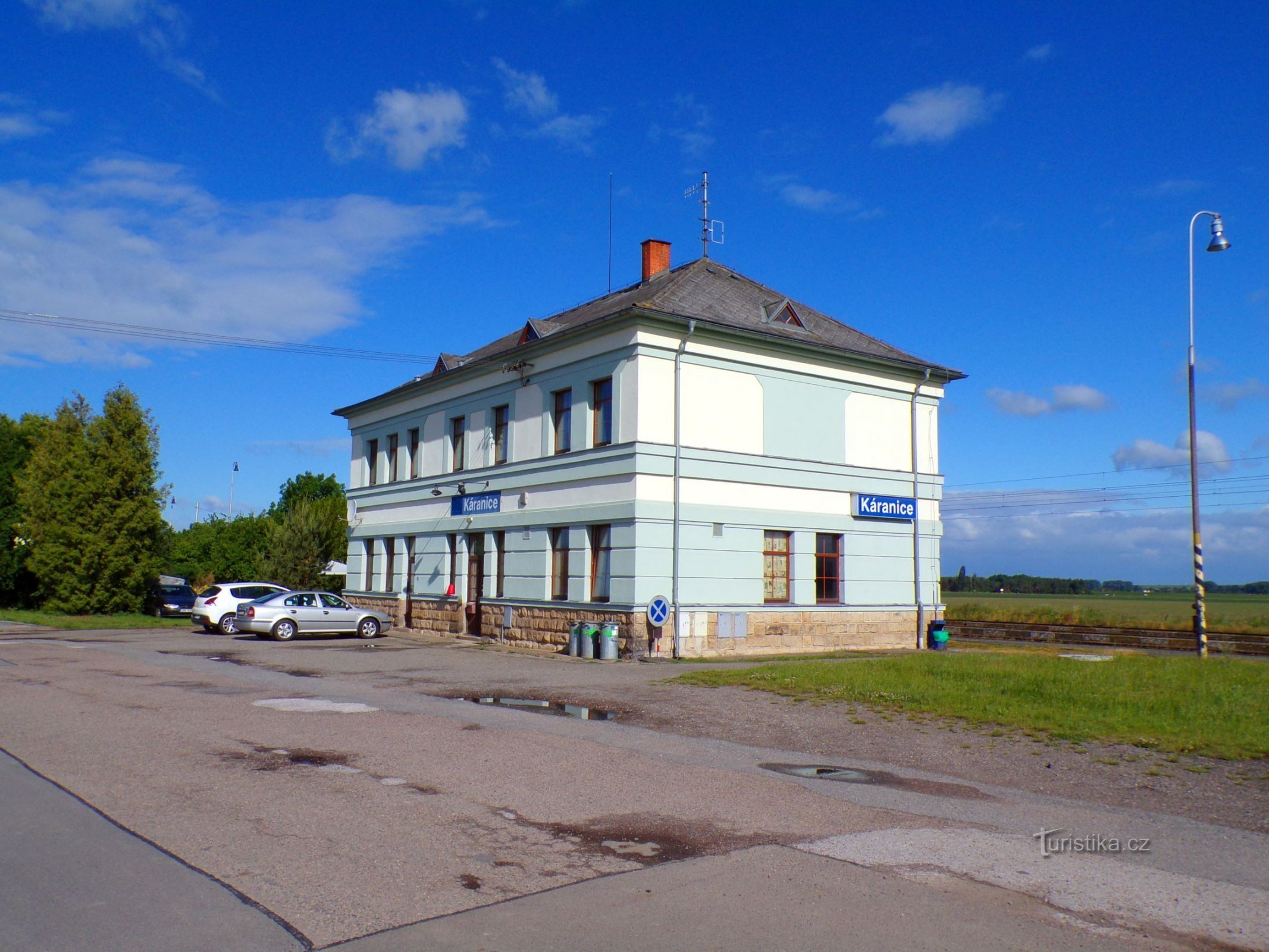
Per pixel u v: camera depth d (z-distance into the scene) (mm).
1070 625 37938
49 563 35719
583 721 12102
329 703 13352
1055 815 7664
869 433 26953
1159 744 10555
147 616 38094
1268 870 6227
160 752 9531
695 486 23156
